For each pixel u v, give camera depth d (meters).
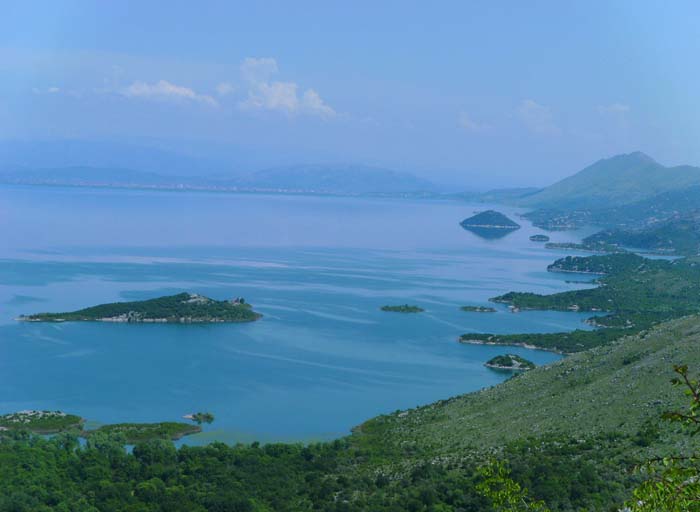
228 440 174.38
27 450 145.50
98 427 180.88
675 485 36.31
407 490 118.56
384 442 161.38
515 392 178.12
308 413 196.75
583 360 184.25
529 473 111.94
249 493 129.75
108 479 138.12
